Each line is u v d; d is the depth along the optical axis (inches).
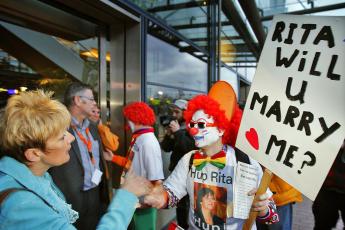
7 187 37.4
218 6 237.9
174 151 125.0
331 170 104.3
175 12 168.6
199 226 61.7
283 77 52.8
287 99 52.1
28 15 101.8
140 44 131.8
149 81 142.0
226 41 295.7
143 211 95.2
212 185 61.1
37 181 40.8
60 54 123.2
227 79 309.9
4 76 107.3
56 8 106.7
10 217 35.0
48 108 41.5
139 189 48.3
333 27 49.2
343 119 46.8
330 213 106.9
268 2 334.3
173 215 158.6
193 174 63.5
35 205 37.2
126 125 134.6
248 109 55.8
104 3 106.7
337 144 46.8
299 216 164.1
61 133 42.3
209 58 228.8
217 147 63.5
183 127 138.9
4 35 107.3
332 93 48.2
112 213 43.6
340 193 103.7
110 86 137.7
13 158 40.6
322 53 49.8
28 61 114.8
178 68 175.6
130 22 131.2
